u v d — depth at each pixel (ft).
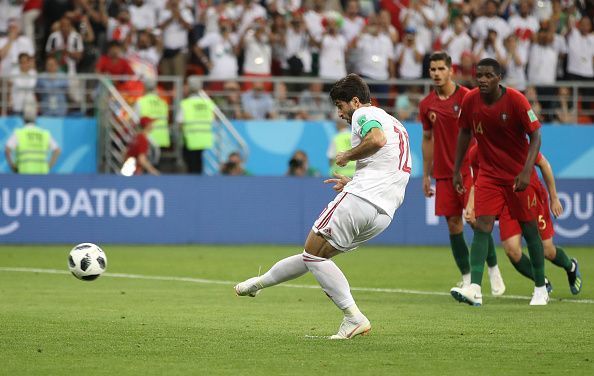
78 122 260.21
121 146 258.98
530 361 86.74
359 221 97.91
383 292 150.20
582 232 260.21
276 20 280.92
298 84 275.59
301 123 269.85
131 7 279.49
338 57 276.41
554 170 277.64
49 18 279.90
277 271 101.60
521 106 125.90
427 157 149.38
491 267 145.18
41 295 141.79
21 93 257.96
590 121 287.89
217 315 119.24
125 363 85.05
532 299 134.10
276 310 125.08
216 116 265.75
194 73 276.00
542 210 139.13
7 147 249.96
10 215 244.01
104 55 269.44
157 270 184.65
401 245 258.16
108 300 135.85
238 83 272.51
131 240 249.75
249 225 254.47
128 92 262.47
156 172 255.09
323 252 99.19
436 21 294.05
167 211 251.39
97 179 248.11
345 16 288.92
